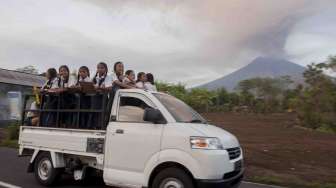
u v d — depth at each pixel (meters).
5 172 10.58
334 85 25.84
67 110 8.77
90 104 8.47
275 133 25.67
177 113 7.46
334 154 16.41
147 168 7.09
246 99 59.75
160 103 7.45
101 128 7.98
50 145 8.97
